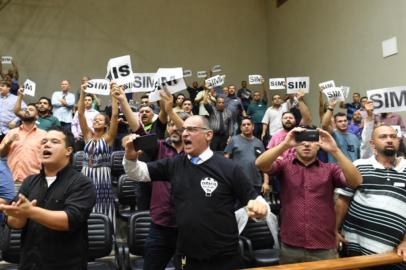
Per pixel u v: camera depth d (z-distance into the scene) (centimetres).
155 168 244
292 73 1084
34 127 457
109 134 412
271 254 376
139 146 232
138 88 420
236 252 230
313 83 1002
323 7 961
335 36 921
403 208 265
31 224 211
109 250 319
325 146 270
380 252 262
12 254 310
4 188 335
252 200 216
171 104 314
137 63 1084
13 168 441
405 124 696
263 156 278
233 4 1179
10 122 648
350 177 263
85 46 1043
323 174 283
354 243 278
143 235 351
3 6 988
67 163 227
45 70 1005
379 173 274
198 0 1148
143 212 359
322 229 277
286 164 292
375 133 279
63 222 200
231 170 233
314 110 995
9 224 210
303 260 278
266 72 1191
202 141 237
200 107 725
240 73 1167
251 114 891
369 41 819
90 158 405
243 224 257
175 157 250
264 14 1204
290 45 1092
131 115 314
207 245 224
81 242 216
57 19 1027
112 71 381
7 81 773
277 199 528
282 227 292
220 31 1159
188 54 1127
